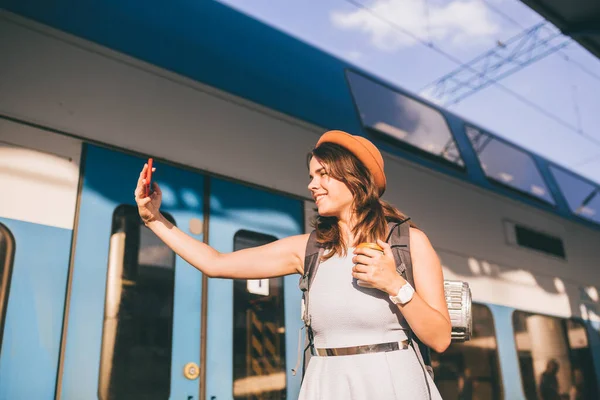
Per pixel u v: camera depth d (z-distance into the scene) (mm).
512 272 5246
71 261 2852
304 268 1373
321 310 1288
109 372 2840
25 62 3043
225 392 3182
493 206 5445
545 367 5141
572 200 6633
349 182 1391
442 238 4730
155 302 3125
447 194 5020
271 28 4668
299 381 3518
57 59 3174
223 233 3469
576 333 5613
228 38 4199
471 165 5543
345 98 4730
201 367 3139
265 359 3424
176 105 3570
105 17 3535
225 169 3627
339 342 1263
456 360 4574
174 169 3398
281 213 3814
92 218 2994
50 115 3018
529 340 5109
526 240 5590
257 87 4105
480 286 4875
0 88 2898
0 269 2645
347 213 1415
